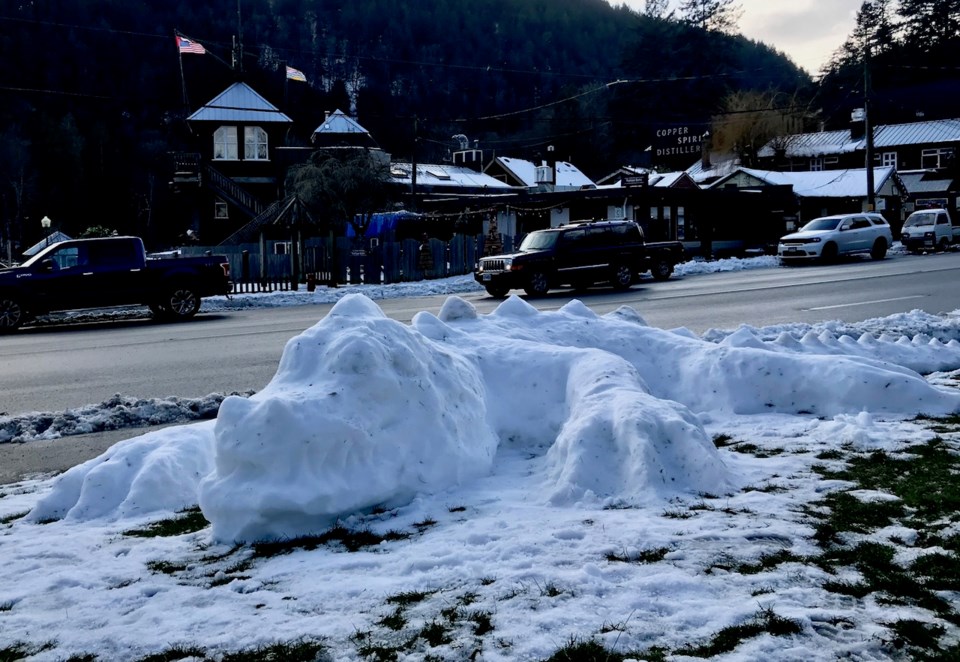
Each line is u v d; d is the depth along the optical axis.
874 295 18.61
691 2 90.62
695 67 89.00
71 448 7.44
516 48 124.94
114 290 20.02
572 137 95.06
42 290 19.20
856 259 32.25
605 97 97.81
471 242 33.75
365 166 41.91
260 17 122.44
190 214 78.75
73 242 19.80
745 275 27.20
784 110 76.62
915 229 35.09
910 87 86.94
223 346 14.48
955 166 62.62
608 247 24.20
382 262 30.55
